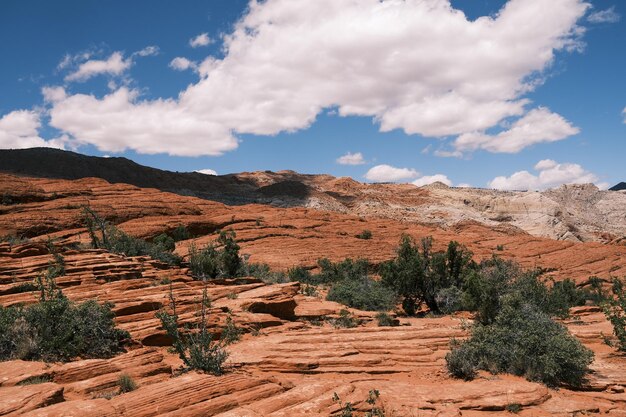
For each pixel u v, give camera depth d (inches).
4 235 1980.8
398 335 664.4
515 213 7726.4
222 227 2881.4
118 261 1031.6
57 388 344.5
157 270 1040.2
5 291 766.5
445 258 1429.6
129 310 684.1
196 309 727.1
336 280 1936.5
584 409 439.2
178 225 2640.3
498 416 417.7
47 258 991.0
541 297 1029.8
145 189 3255.4
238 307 775.1
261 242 2679.6
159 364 461.4
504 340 571.5
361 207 7701.8
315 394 400.5
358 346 610.2
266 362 542.3
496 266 1082.1
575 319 1021.8
